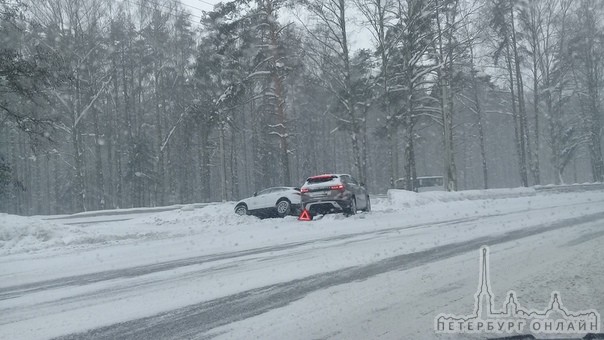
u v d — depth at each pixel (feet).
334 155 192.54
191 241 46.09
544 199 76.89
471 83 124.47
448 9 92.94
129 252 41.01
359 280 26.86
